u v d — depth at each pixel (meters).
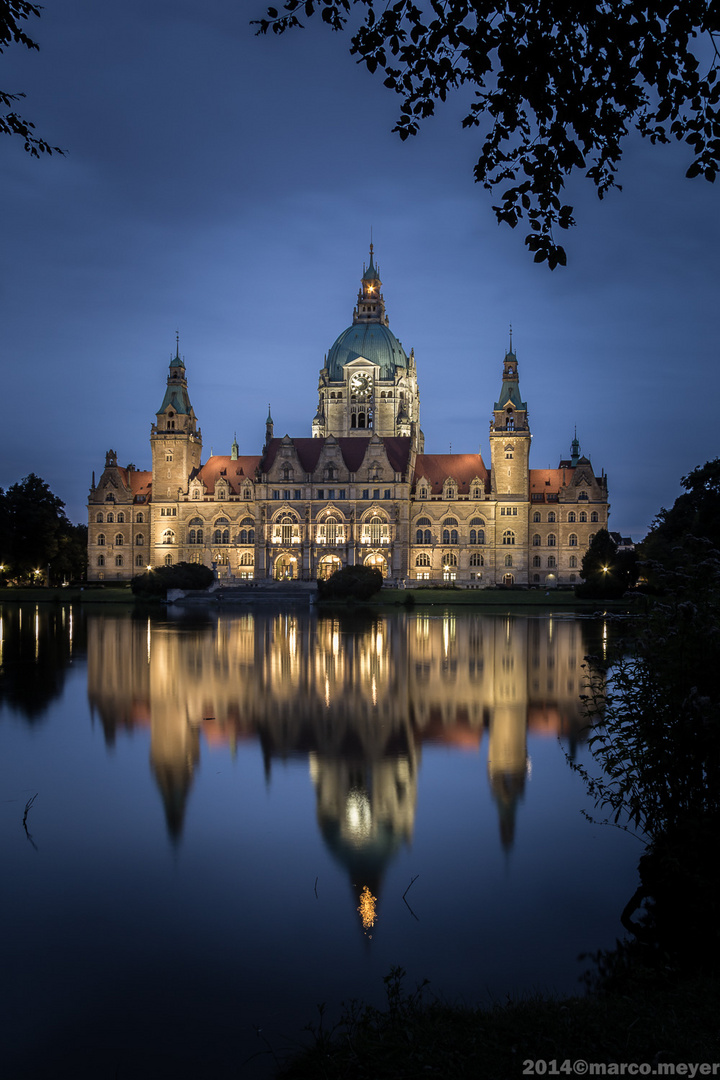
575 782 26.00
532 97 14.10
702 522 96.56
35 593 153.12
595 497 190.00
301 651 63.12
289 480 188.00
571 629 87.31
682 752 17.06
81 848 20.58
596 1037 11.05
